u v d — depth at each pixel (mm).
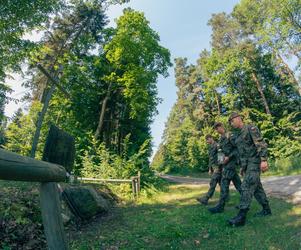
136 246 5129
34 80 23047
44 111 12383
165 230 5711
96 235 5879
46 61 22766
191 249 4762
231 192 8891
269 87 38219
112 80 24297
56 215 3061
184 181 20453
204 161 42969
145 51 24594
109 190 10461
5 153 2100
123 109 26453
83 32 24516
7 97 13312
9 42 12203
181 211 7344
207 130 43000
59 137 3371
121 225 6605
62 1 13867
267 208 5828
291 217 5520
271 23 28984
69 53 23328
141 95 23438
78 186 7660
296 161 19734
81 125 25125
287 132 32375
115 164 13422
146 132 26500
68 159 3516
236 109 37812
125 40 23422
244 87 39156
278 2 28312
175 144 49625
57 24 23344
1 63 12445
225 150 6930
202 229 5574
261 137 5516
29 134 20766
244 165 5684
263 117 34688
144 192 11008
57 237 3018
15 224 5445
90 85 25641
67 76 23719
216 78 38344
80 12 23141
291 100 37062
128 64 24047
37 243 5180
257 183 5570
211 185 7934
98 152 15203
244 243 4676
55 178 3031
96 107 26031
